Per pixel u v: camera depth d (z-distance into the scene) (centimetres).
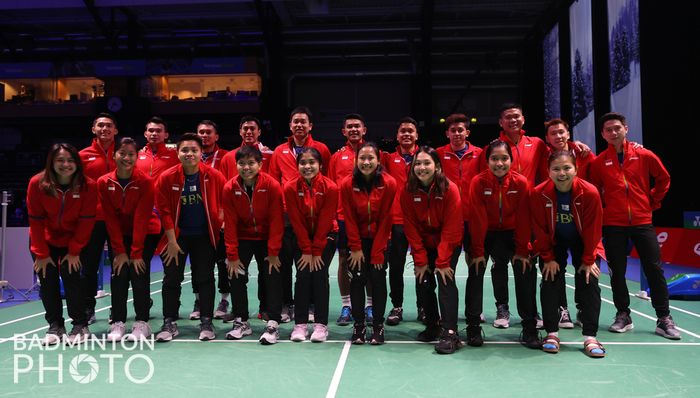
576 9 1223
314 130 1952
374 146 341
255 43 1870
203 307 366
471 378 274
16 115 1931
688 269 713
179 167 360
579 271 328
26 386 265
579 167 399
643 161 373
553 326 330
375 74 1902
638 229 369
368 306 432
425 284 348
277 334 358
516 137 422
